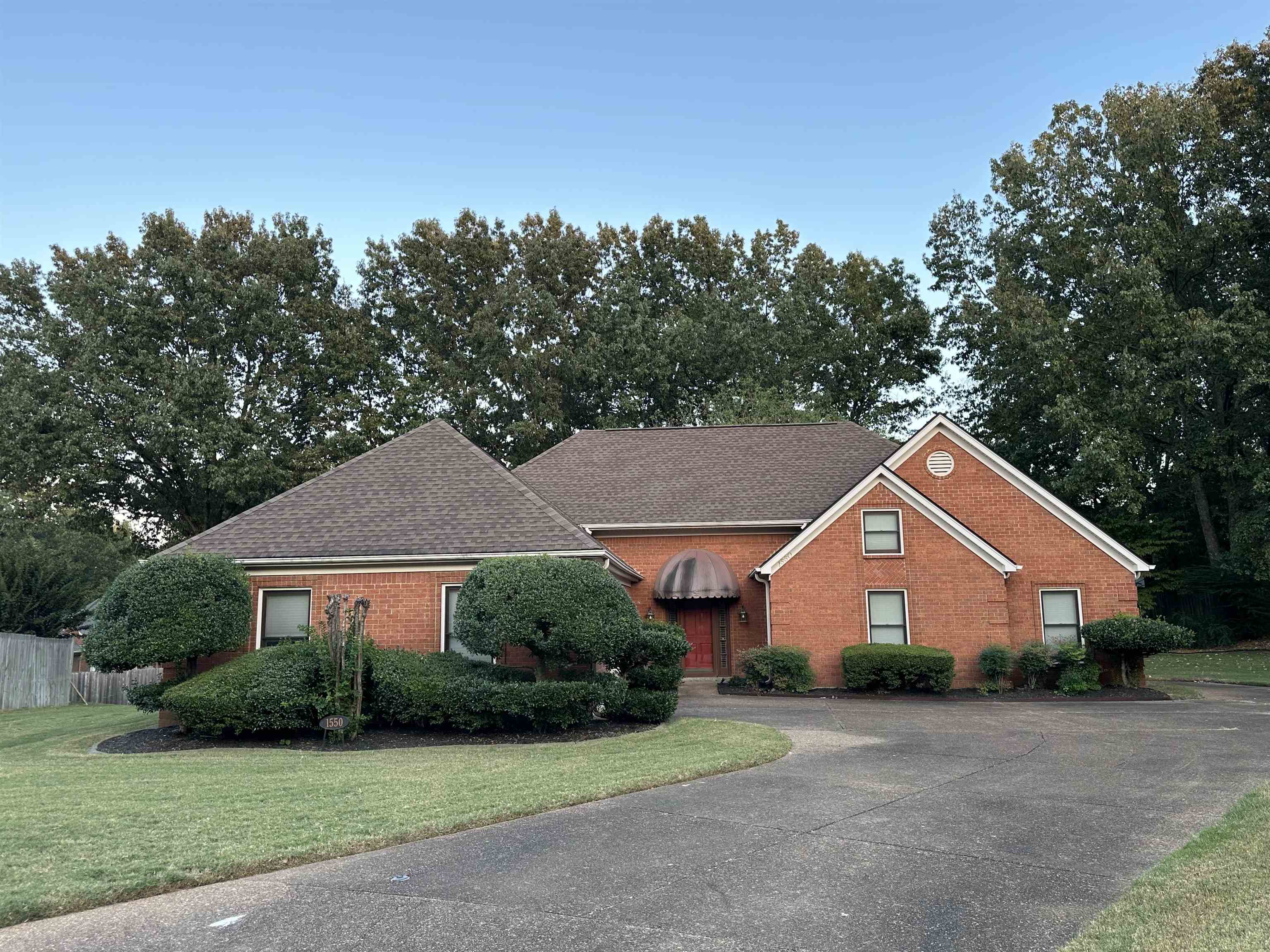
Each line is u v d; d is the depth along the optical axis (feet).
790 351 153.48
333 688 46.47
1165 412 114.11
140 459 131.23
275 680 46.01
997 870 22.02
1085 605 72.95
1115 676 70.69
